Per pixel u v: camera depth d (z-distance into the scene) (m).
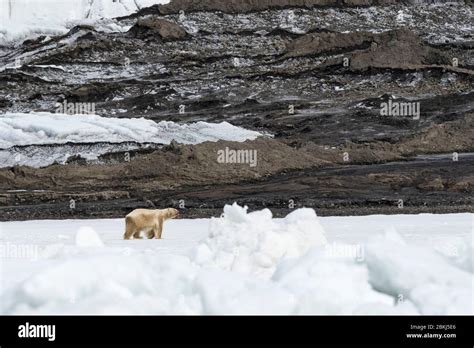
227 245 43.41
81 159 164.25
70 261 34.53
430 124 188.62
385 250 35.91
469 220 91.00
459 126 183.50
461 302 32.88
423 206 123.69
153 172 154.25
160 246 58.62
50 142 173.00
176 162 157.00
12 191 146.75
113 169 157.50
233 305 33.09
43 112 196.88
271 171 155.50
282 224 46.22
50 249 46.44
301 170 157.62
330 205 126.50
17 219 123.25
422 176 148.75
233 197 137.00
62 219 120.81
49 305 33.09
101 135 175.12
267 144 164.88
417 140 177.12
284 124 190.88
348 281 34.94
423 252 36.50
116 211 127.75
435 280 34.69
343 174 153.12
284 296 33.41
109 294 33.50
